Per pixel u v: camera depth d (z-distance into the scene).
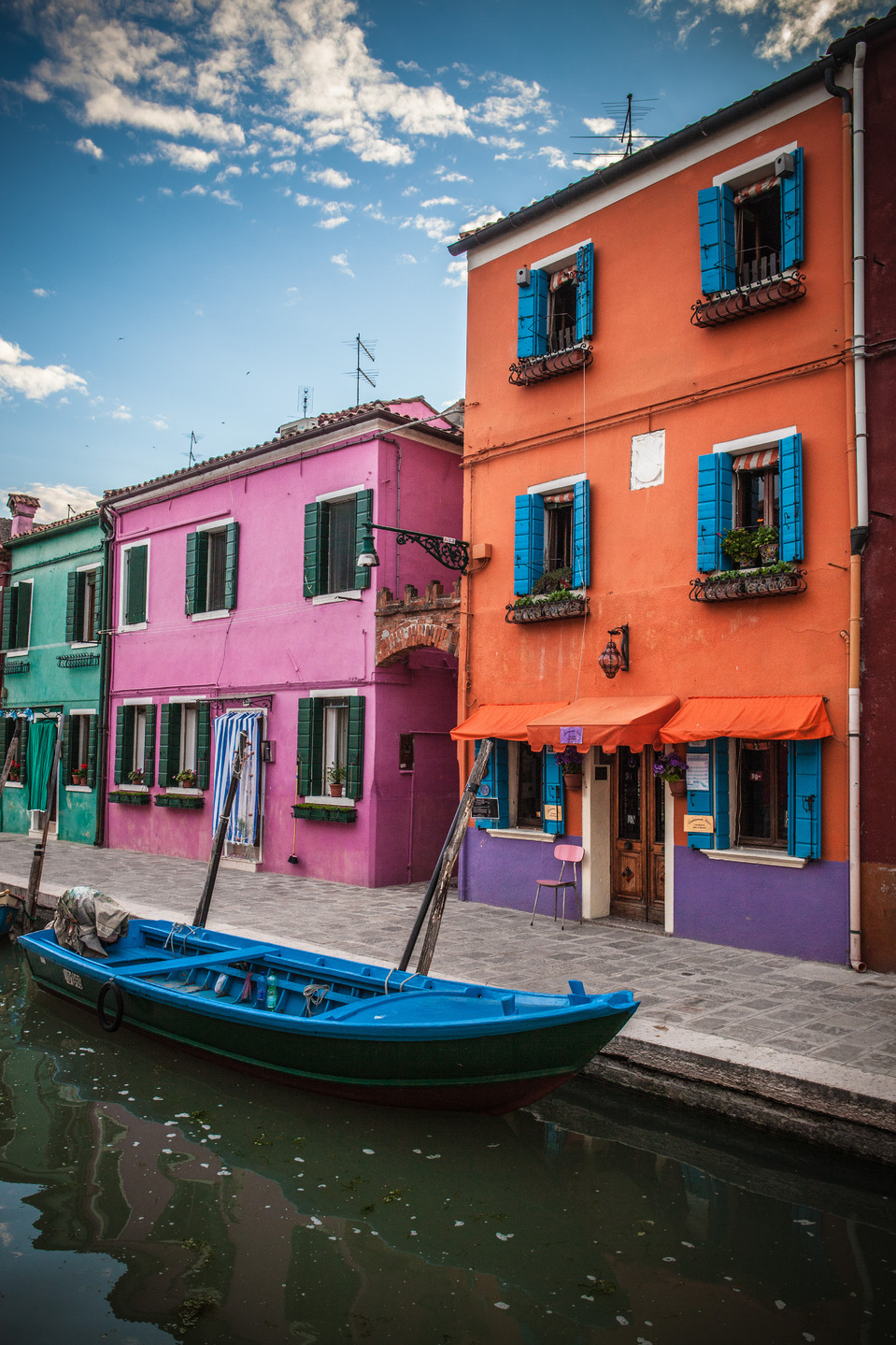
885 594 7.88
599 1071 6.17
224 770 15.28
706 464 9.14
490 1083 5.60
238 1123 6.05
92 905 8.65
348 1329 3.87
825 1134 5.11
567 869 10.27
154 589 17.45
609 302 10.35
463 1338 3.81
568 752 10.14
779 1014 6.49
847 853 7.96
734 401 9.13
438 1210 4.86
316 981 7.14
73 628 19.62
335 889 12.62
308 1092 6.27
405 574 13.38
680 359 9.62
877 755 7.83
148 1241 4.57
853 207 8.18
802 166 8.59
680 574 9.48
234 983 7.90
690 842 9.02
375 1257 4.42
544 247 11.12
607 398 10.30
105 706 18.28
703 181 9.49
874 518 8.01
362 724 13.10
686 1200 4.92
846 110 8.27
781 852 8.50
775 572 8.51
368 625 13.15
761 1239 4.51
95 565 19.27
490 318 11.78
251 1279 4.24
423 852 13.45
